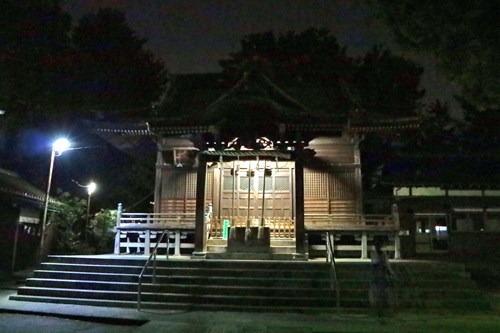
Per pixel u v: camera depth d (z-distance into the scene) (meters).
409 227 24.92
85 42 31.73
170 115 23.77
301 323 11.49
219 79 25.36
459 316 12.62
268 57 34.44
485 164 28.33
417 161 28.84
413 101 33.84
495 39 9.80
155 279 15.08
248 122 19.12
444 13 10.16
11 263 24.64
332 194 22.17
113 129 22.47
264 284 14.73
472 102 11.69
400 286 14.66
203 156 19.92
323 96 24.33
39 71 25.47
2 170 28.28
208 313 12.89
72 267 16.38
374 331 10.57
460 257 25.53
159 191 23.17
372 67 34.31
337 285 13.15
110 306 14.04
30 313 13.23
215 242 20.42
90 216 29.98
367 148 27.39
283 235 20.86
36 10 24.27
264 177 21.27
